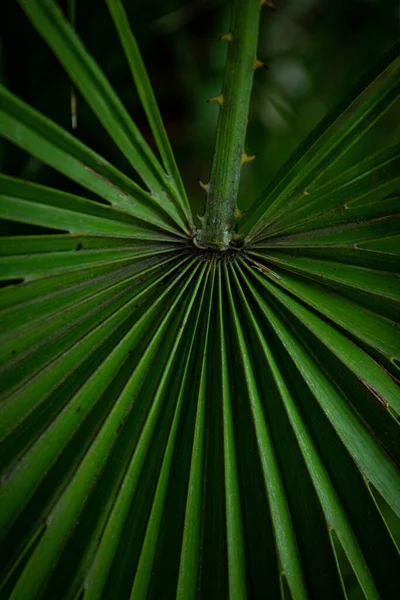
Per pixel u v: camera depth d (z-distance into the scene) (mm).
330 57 1046
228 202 764
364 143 972
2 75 856
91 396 747
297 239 771
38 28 701
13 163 848
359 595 885
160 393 755
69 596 737
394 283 766
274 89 1014
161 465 754
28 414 739
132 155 741
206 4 933
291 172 759
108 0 697
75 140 723
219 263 766
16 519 732
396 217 762
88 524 742
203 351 758
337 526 759
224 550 755
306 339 769
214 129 1025
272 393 762
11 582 744
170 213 755
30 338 743
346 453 762
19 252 733
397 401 765
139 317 757
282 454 762
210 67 1012
